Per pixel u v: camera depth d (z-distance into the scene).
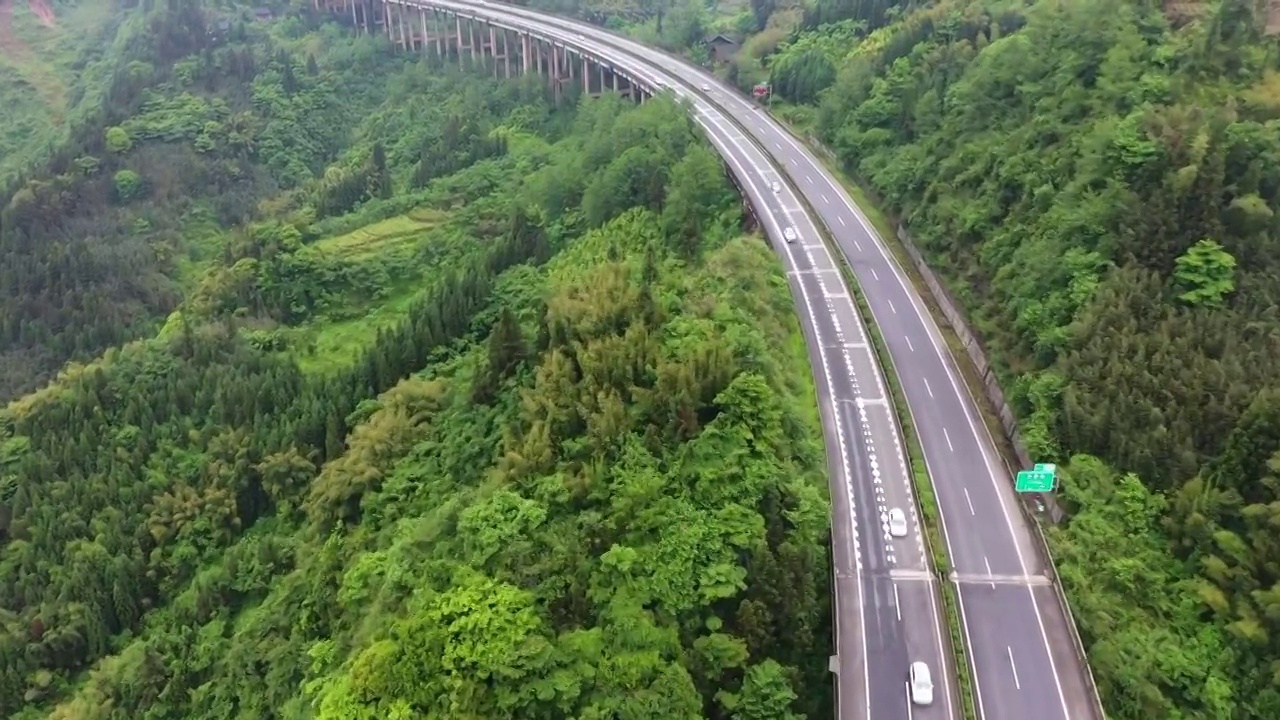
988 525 73.62
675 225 112.62
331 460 87.62
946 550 71.38
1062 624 64.94
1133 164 87.31
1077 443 76.94
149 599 82.44
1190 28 98.69
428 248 135.50
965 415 85.88
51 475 92.62
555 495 62.34
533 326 87.69
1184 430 72.06
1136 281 82.12
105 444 95.12
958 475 78.81
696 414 68.62
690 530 60.44
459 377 89.31
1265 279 78.38
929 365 92.44
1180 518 69.00
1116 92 96.25
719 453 65.31
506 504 60.59
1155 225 83.31
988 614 65.81
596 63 181.12
